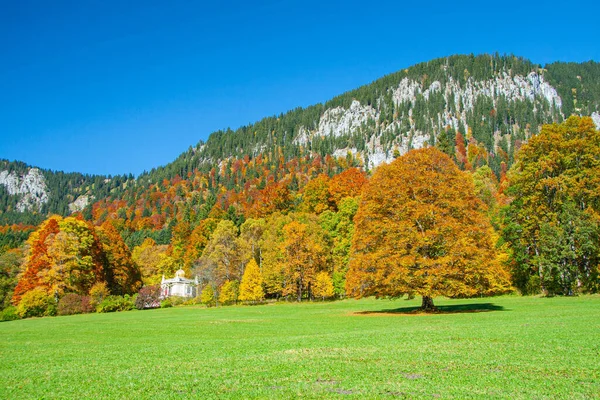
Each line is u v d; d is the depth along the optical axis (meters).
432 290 32.12
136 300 68.19
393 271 32.31
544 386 10.43
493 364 12.81
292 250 65.19
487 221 34.84
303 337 21.30
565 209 41.72
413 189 34.25
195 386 11.79
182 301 74.75
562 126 45.94
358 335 20.70
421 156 35.69
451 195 33.75
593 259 41.00
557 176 44.34
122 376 13.47
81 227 67.38
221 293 67.31
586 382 10.62
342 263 66.00
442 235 32.62
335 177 100.25
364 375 12.14
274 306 58.38
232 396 10.63
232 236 74.50
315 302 62.22
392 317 31.50
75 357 18.27
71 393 11.73
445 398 9.82
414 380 11.42
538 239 43.75
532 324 21.30
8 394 11.88
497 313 29.45
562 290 42.81
